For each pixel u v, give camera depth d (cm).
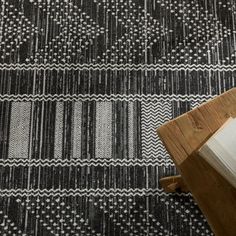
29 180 140
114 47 153
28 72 150
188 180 106
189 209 138
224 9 157
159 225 137
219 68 151
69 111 147
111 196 139
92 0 157
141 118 146
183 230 137
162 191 140
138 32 154
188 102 148
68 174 141
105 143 144
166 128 108
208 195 105
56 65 151
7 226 137
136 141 144
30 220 137
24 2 156
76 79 149
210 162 104
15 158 142
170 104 148
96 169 141
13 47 153
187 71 150
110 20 155
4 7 156
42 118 146
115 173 141
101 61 151
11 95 148
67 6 157
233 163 101
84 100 147
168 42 153
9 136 144
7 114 146
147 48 153
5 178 140
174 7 157
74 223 137
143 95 148
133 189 140
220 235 103
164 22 155
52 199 139
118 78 150
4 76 150
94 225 137
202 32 154
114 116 146
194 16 156
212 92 149
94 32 154
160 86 149
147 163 142
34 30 154
